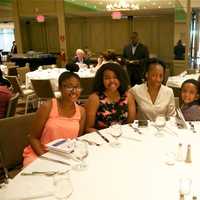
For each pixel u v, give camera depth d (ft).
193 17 24.41
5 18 35.78
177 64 25.12
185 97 8.30
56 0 29.53
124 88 8.24
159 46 31.27
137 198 3.99
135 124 7.23
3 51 42.34
